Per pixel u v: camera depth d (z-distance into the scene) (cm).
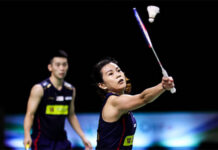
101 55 2359
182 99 2230
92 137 1858
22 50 2319
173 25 2288
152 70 2311
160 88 488
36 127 1052
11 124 1870
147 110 2194
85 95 2294
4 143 1809
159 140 1792
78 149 1734
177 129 1809
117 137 595
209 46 2283
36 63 2328
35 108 1025
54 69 1052
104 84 655
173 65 2306
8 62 2306
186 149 1712
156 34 2302
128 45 2338
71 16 2334
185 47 2302
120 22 2331
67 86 1089
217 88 2238
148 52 2317
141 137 1806
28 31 2319
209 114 1836
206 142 1789
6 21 2281
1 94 2270
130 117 614
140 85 2319
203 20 2270
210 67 2266
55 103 1059
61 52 1069
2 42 2302
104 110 595
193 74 2286
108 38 2359
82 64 2350
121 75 639
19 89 2297
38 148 1041
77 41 2359
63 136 1081
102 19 2338
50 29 2336
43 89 1037
